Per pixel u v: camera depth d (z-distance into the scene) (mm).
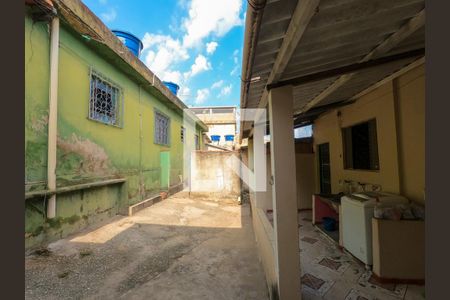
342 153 5289
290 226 2318
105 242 4156
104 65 5551
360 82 3598
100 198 5379
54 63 3873
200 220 6098
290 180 2348
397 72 3410
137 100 7273
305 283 2900
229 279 3107
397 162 3545
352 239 3514
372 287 2803
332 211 5227
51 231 3916
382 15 1621
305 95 3701
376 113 4031
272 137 2410
